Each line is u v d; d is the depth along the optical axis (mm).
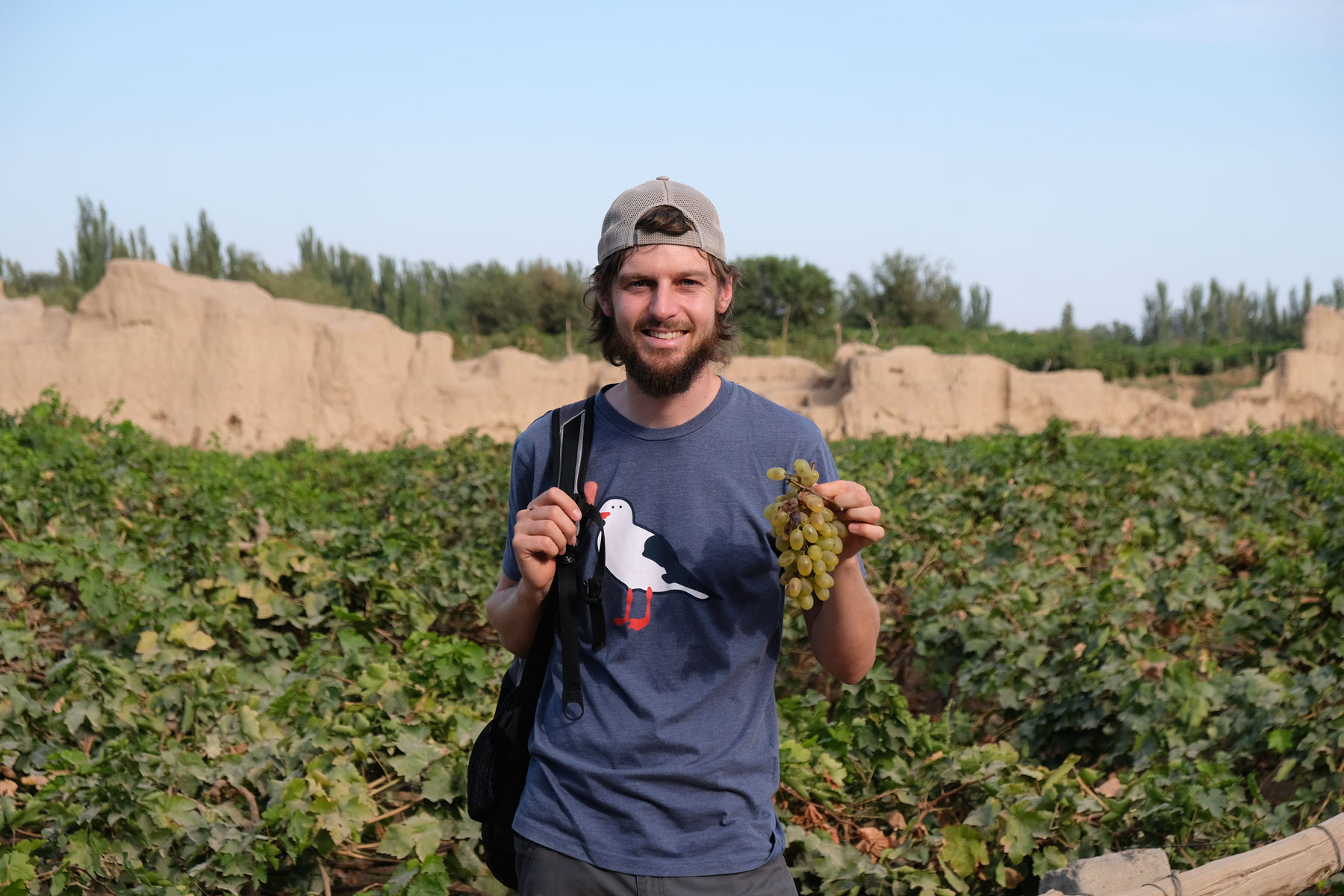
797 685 5305
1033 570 6094
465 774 3377
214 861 3158
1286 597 5395
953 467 11242
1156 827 3408
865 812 3674
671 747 1869
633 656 1924
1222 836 3396
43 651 5098
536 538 1894
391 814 3385
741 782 1891
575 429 2055
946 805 3732
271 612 5402
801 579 1812
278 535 6508
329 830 3201
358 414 21812
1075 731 4574
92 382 19422
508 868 2107
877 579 6535
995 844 3396
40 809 3299
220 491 8883
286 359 21203
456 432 22906
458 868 3266
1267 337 69312
